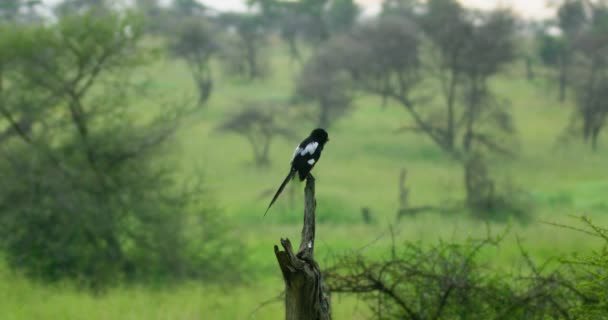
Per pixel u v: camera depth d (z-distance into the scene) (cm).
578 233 2791
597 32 8269
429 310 938
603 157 7244
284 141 7500
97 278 2394
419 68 8112
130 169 2545
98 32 2422
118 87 2531
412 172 6456
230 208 4747
